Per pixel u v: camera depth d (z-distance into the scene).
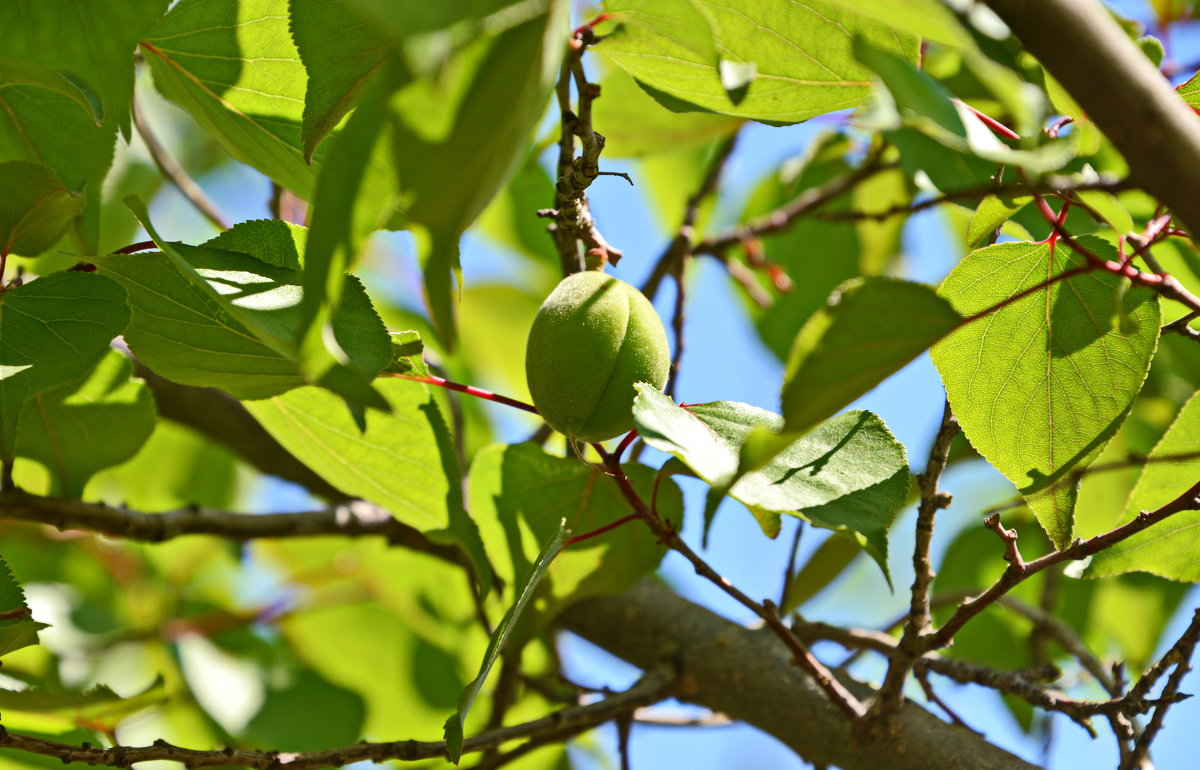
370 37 0.86
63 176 0.93
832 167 1.30
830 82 0.87
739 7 0.86
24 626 0.88
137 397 0.95
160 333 0.89
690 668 1.00
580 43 0.86
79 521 0.96
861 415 0.88
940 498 0.91
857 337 0.82
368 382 0.83
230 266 0.87
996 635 1.09
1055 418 0.89
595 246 0.89
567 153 0.89
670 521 0.91
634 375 0.87
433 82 0.78
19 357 0.88
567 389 0.87
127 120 0.91
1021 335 0.89
